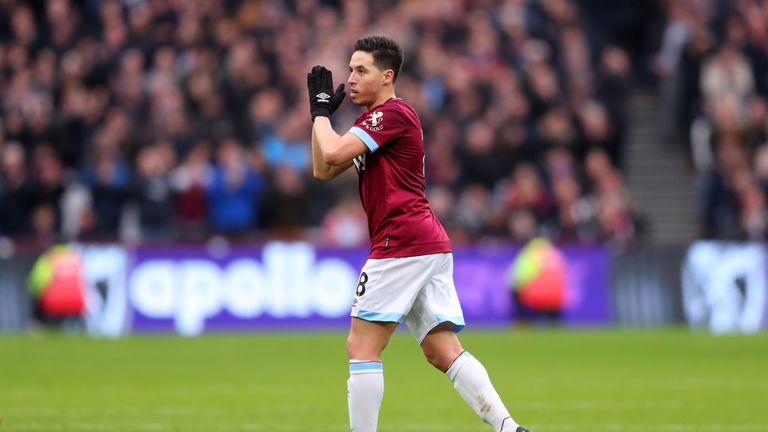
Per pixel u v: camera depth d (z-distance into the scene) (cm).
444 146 7462
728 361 5022
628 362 4981
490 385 2466
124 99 7525
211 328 6550
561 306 6894
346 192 7200
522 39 8306
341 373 4588
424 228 2442
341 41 7994
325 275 6694
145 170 6869
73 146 7350
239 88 7569
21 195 6906
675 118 8456
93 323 6431
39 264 6438
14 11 8019
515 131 7631
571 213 7256
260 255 6638
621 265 7012
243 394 3931
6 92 7494
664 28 8962
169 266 6550
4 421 3241
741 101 8331
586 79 8188
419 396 3881
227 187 6925
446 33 8300
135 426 3159
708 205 7819
